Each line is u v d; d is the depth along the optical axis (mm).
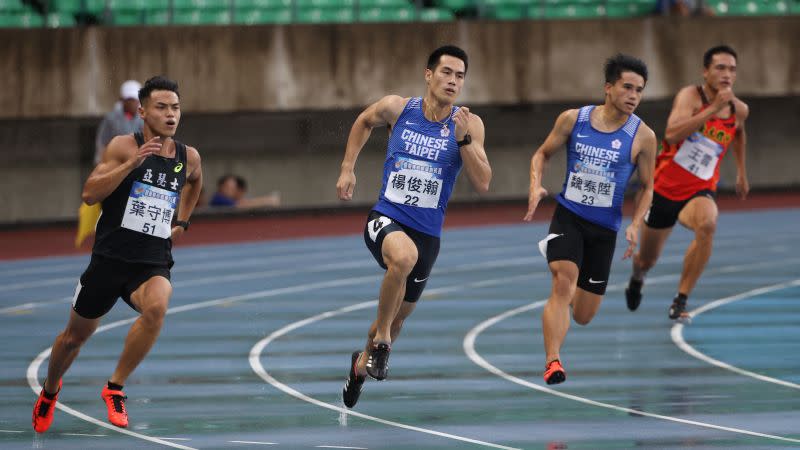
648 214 33344
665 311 37375
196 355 30484
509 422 22344
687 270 32750
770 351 30328
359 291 42625
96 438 21172
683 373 27453
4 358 30375
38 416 21609
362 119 22766
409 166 22141
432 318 36531
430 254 22406
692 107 32031
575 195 24969
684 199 32562
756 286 42688
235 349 31359
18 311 38938
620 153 24672
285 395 25375
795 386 25781
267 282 45188
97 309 21312
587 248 25297
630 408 23578
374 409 23812
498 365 28797
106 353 30859
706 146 32125
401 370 28266
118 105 48750
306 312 37906
